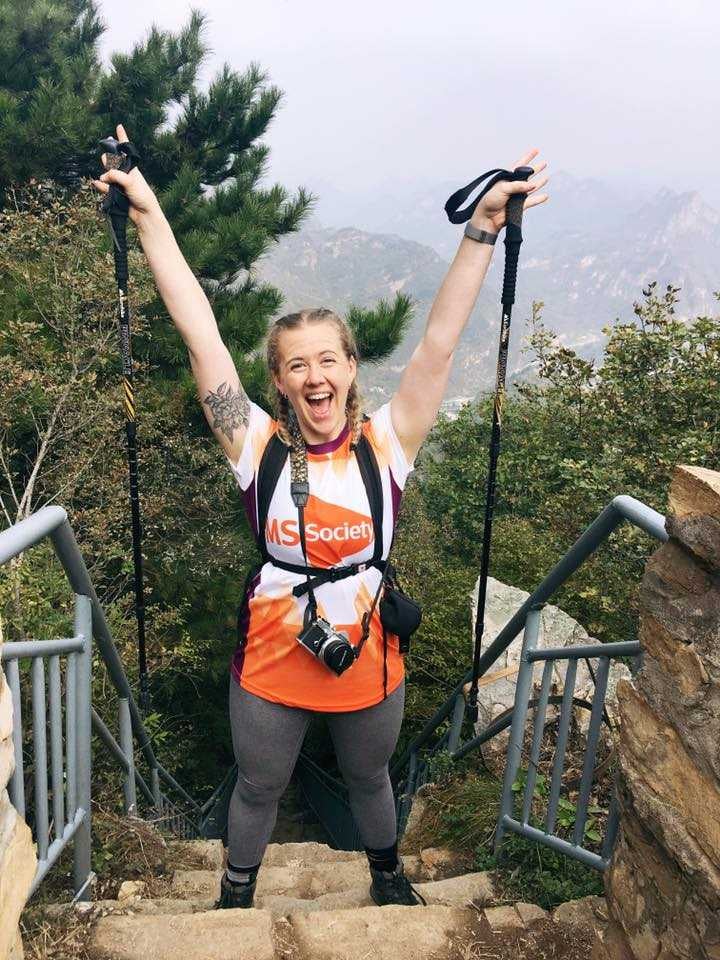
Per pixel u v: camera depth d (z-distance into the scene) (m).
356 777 2.33
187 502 8.58
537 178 2.09
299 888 3.20
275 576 2.08
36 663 2.02
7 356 6.36
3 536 1.69
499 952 2.18
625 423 7.59
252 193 9.43
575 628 5.34
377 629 2.12
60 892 2.59
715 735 1.35
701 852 1.37
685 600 1.44
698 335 7.26
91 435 7.03
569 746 4.28
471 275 2.09
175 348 8.24
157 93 9.40
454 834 3.51
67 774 2.36
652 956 1.51
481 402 14.51
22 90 9.71
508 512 11.27
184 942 2.13
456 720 4.44
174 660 8.27
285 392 2.04
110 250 7.10
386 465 2.08
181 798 6.34
